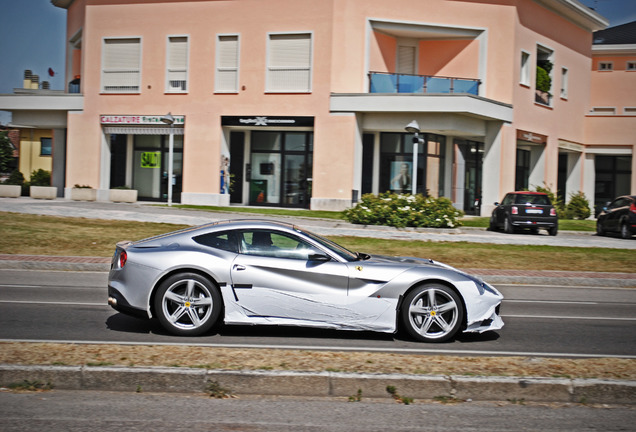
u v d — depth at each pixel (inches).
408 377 207.6
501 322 299.7
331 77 1048.8
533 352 276.8
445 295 287.3
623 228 886.4
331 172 1052.5
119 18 1146.7
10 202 997.8
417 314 286.8
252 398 203.9
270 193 1136.2
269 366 217.6
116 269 291.3
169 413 188.7
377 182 1105.4
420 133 1096.2
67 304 369.1
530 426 185.3
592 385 207.8
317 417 188.5
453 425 184.9
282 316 284.8
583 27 1403.8
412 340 293.1
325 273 284.5
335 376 207.6
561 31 1311.5
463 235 792.3
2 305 358.0
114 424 179.3
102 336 283.0
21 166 1599.4
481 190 1186.6
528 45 1192.8
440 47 1133.1
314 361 226.7
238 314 284.2
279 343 278.4
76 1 1273.4
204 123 1112.2
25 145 1598.2
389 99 1028.5
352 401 203.3
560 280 551.5
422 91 1050.1
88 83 1163.9
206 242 292.5
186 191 1122.0
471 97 1023.6
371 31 1064.8
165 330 299.9
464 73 1123.3
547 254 685.3
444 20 1091.3
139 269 284.4
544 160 1288.1
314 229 775.1
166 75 1127.6
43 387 205.5
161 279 286.0
